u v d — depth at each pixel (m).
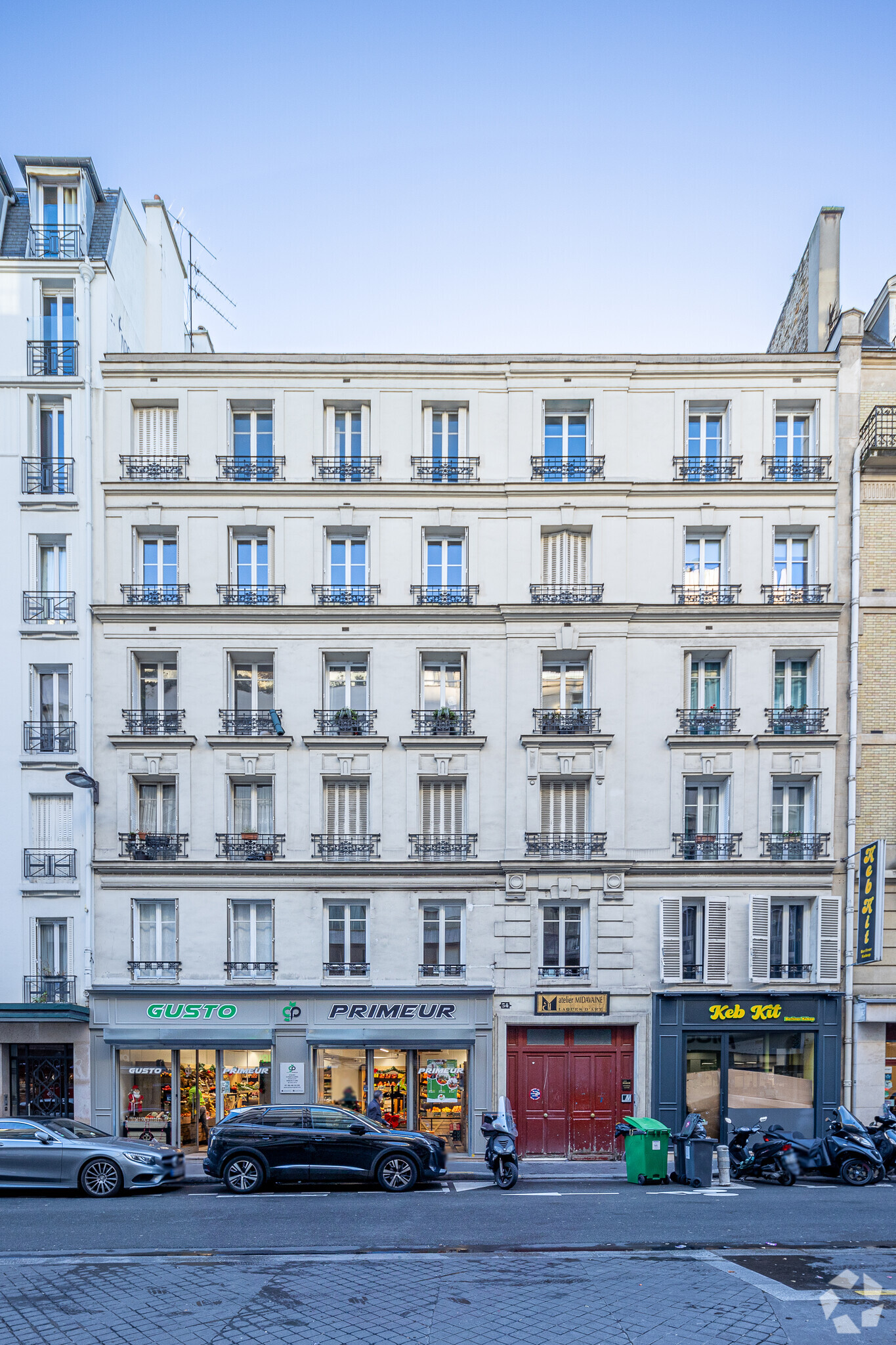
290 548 21.33
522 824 20.56
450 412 22.05
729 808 20.77
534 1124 19.92
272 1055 19.94
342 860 20.41
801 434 22.03
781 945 20.75
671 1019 20.08
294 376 21.62
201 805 20.64
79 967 20.17
